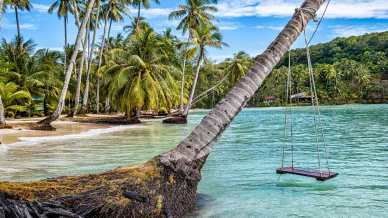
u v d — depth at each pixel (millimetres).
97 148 16438
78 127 29734
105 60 56406
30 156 13969
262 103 95312
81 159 13258
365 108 65062
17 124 27812
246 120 39125
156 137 21938
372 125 27953
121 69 37250
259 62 6977
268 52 7000
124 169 6203
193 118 47906
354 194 8172
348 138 19359
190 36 45969
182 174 6445
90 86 56000
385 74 98750
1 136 21203
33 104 45812
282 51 7023
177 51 50812
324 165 11664
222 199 7863
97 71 51375
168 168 6348
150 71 37875
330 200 7758
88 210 5215
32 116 46094
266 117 44719
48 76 46000
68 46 55062
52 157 13703
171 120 36906
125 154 14523
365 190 8484
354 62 104375
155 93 36625
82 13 47344
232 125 31438
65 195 5297
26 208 4848
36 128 25594
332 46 126188
